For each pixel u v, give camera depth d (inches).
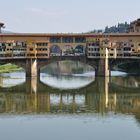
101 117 3607.3
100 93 5556.1
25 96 5236.2
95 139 2842.0
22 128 3181.6
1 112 3907.5
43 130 3105.3
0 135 2952.8
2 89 5959.6
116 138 2871.6
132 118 3550.7
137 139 2842.0
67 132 3043.8
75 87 6304.1
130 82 6934.1
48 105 4426.7
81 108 4183.1
